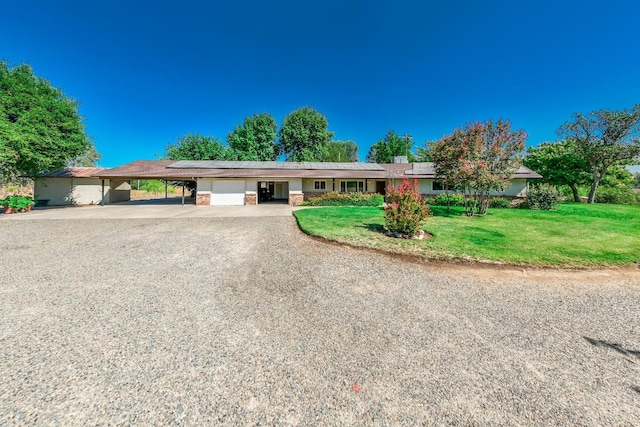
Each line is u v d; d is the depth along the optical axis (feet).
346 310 10.34
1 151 38.75
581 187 73.36
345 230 26.02
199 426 5.18
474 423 5.30
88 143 54.13
